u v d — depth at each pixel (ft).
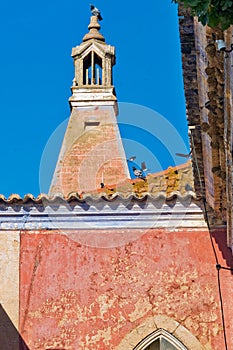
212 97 67.36
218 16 47.44
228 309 83.35
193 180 83.10
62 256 85.15
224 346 82.48
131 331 83.10
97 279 84.53
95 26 169.78
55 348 82.69
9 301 83.97
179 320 83.15
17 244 85.46
